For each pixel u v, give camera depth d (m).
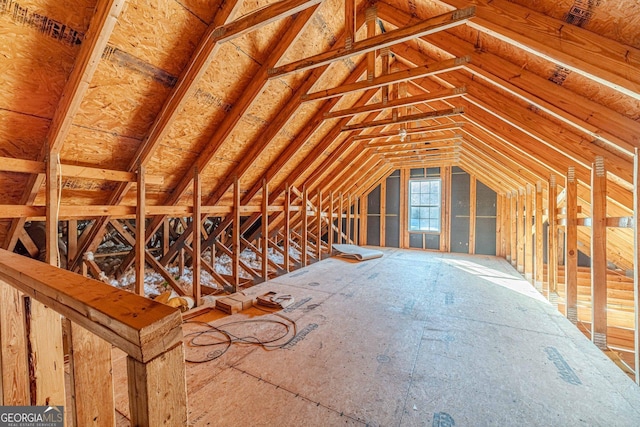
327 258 6.20
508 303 3.31
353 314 2.95
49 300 0.62
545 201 4.21
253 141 3.41
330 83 3.53
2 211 1.97
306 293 3.67
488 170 5.75
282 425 1.44
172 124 2.52
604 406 1.60
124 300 0.52
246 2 2.08
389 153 6.35
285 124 3.23
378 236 8.09
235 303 3.03
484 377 1.87
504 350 2.22
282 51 2.48
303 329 2.58
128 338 0.44
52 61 1.70
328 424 1.45
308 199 6.18
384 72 3.21
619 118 1.72
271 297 3.30
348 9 2.16
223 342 2.32
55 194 2.05
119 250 4.75
